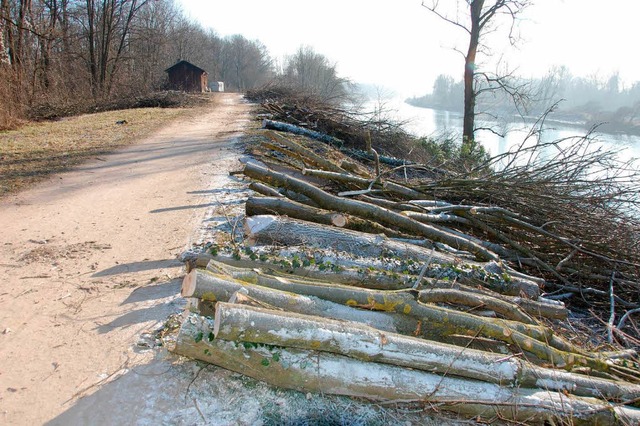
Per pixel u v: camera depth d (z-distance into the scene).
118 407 3.09
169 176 9.41
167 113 21.91
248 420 3.04
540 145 7.48
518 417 3.20
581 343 4.62
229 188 8.62
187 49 66.06
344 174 7.63
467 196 7.59
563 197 6.82
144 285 4.69
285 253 4.69
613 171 7.23
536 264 6.30
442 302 4.32
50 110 21.05
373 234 5.49
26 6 23.31
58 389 3.22
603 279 6.12
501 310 4.30
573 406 3.25
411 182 8.38
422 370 3.27
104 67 32.91
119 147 12.41
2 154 10.52
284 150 9.39
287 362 3.13
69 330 3.88
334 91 31.11
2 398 3.11
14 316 4.05
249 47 80.44
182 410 3.09
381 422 3.12
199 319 3.29
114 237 5.97
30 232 5.99
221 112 23.61
